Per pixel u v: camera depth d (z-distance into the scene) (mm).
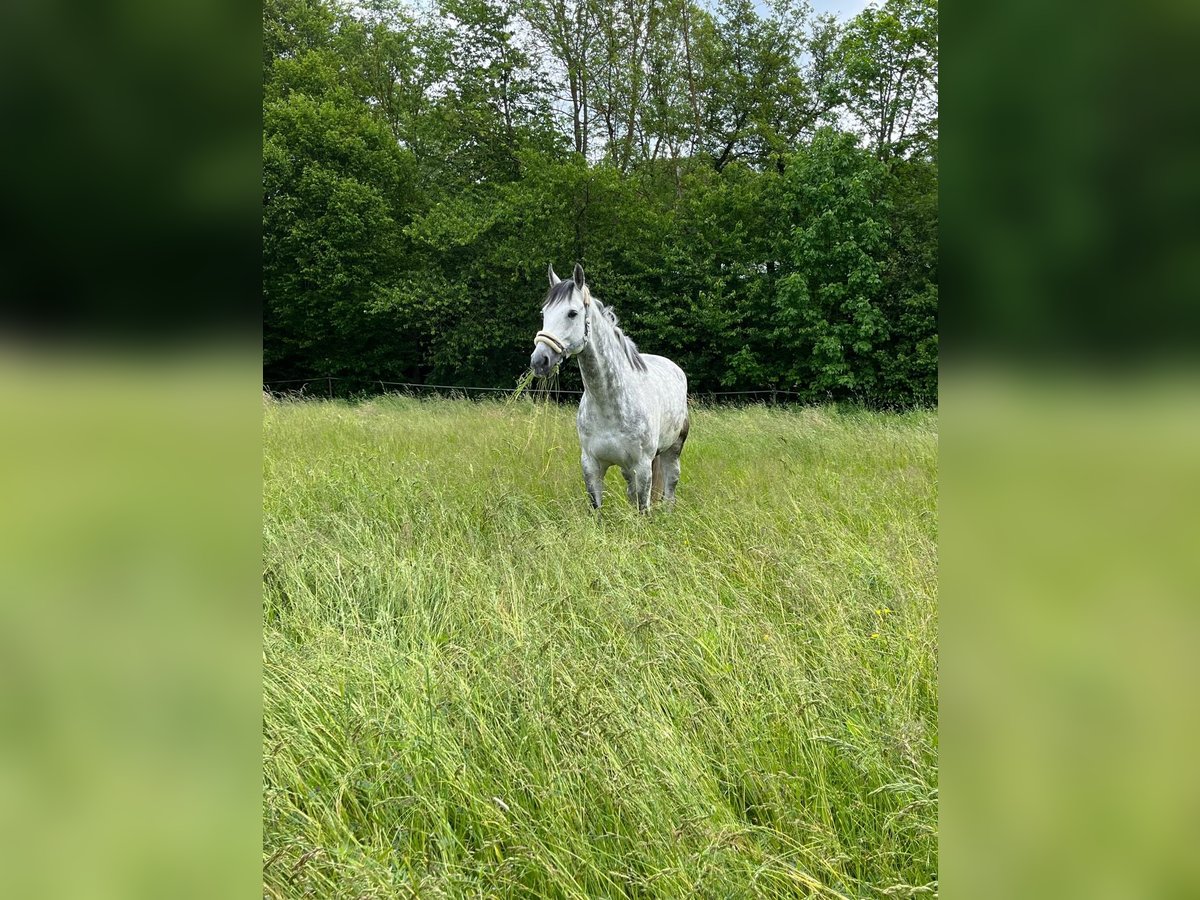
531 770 2014
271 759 1850
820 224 15250
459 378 18812
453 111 19969
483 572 3291
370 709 2166
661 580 3164
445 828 1796
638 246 17922
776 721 2188
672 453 5559
